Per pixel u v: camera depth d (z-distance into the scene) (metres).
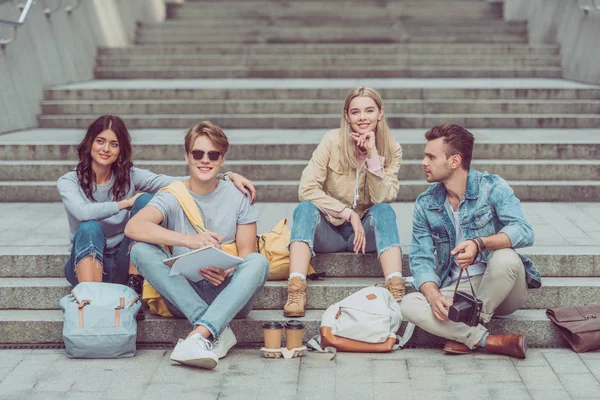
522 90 10.50
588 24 11.77
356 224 5.28
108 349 4.85
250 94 10.67
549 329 5.08
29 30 10.72
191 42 14.98
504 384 4.47
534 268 5.00
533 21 14.38
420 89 10.55
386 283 5.20
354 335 4.95
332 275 5.61
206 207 5.13
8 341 5.18
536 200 7.55
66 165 7.91
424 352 5.00
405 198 7.62
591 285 5.30
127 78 12.93
